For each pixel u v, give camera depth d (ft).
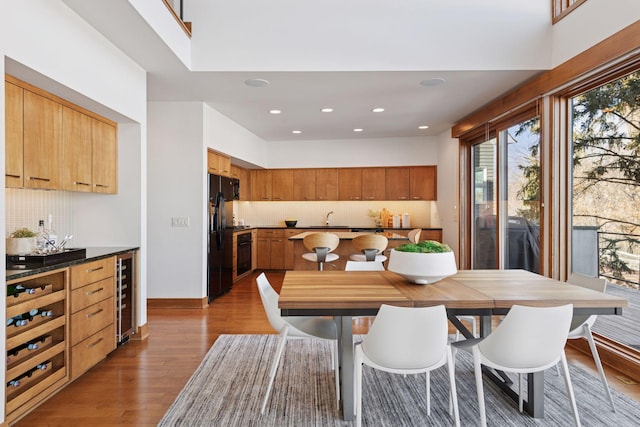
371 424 7.34
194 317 14.53
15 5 6.89
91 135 10.53
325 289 7.81
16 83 7.83
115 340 10.69
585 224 10.72
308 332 8.08
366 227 24.85
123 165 11.98
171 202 15.81
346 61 11.95
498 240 15.48
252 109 16.78
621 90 9.43
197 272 15.84
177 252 15.87
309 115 17.89
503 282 8.59
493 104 14.96
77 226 12.10
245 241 22.79
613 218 9.71
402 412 7.77
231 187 19.72
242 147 20.62
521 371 6.52
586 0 10.17
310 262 17.19
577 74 10.23
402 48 11.93
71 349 8.78
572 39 10.79
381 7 11.93
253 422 7.42
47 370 8.27
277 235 25.03
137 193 11.98
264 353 10.92
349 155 24.62
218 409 7.89
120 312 11.05
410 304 6.88
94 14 8.69
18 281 7.12
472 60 11.90
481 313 7.07
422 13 11.91
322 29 11.93
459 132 18.70
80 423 7.35
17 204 9.72
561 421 7.38
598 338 10.43
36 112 8.39
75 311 8.89
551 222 11.56
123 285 11.23
